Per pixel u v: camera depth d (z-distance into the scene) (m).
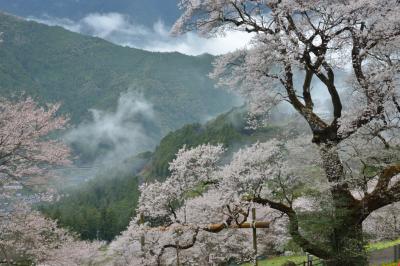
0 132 17.08
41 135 18.95
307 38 17.33
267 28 18.72
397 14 16.00
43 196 18.97
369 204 17.66
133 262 28.97
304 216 18.73
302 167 19.22
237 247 29.72
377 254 22.98
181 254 29.58
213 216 25.11
